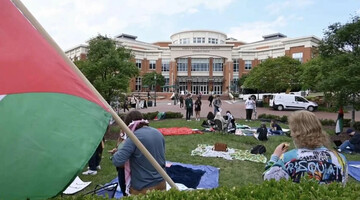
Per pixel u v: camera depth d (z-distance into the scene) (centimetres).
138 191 293
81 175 606
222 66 5850
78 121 223
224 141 1061
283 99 2666
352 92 1127
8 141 203
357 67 1050
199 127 1430
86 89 240
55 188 202
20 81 207
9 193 194
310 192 201
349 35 1192
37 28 227
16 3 219
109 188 392
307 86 2850
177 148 909
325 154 214
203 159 771
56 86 220
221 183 582
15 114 212
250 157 791
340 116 1231
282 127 1509
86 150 214
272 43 6206
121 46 1386
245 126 1462
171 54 5841
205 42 6694
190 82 5925
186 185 543
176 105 3416
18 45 215
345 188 212
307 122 221
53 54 229
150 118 1794
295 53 4831
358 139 866
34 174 200
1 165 197
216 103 1800
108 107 244
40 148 207
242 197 220
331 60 1227
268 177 227
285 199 198
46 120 216
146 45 6494
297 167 215
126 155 288
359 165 719
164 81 5656
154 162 260
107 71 1287
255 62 5822
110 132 1152
